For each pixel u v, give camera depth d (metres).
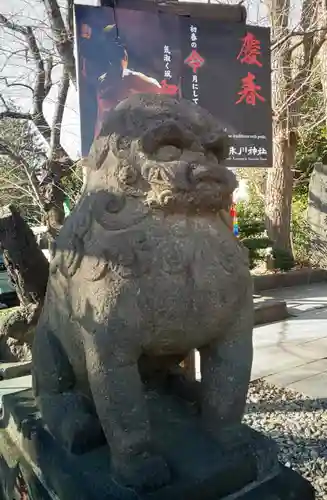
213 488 1.11
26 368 3.44
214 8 2.63
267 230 8.21
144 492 1.07
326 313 5.62
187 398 1.43
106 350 1.12
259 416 2.95
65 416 1.32
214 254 1.15
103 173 1.22
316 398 3.18
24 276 2.71
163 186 1.10
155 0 2.48
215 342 1.21
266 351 4.20
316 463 2.38
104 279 1.12
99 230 1.16
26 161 3.85
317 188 8.80
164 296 1.10
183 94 2.63
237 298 1.18
